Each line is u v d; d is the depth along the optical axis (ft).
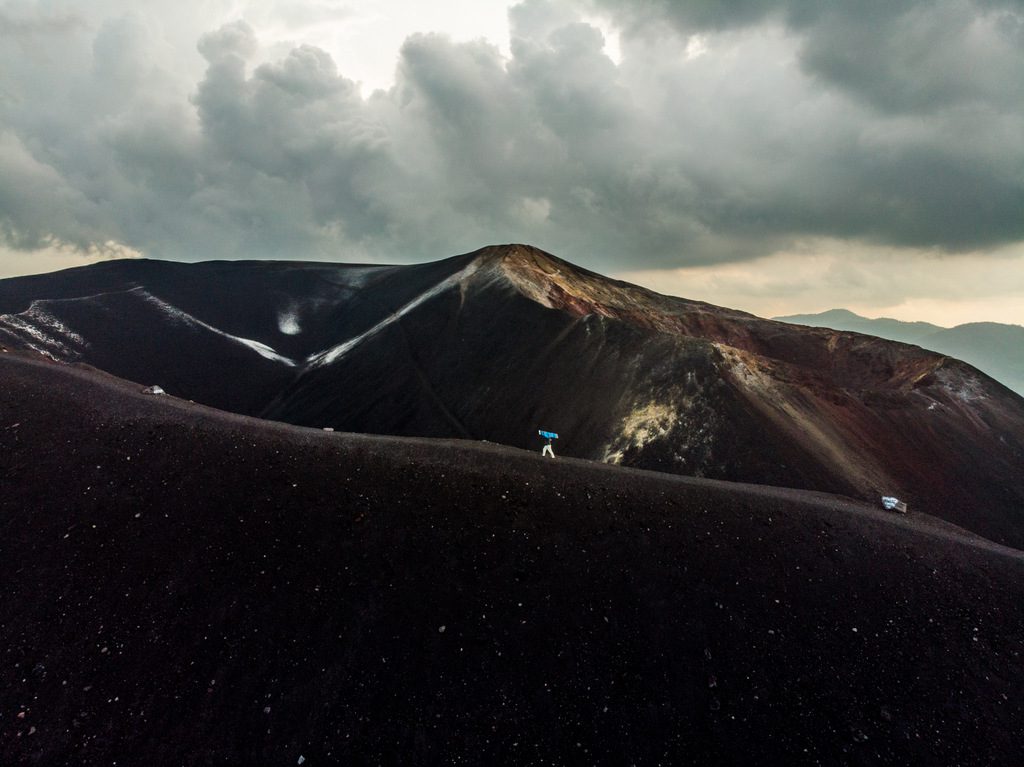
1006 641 35.55
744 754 28.32
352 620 32.96
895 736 29.37
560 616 34.55
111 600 32.14
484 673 31.09
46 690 27.71
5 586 31.86
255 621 32.17
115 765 25.54
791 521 44.21
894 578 39.68
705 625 34.78
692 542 40.70
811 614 36.14
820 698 31.04
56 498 37.70
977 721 30.53
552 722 29.22
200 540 36.32
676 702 30.53
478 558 37.70
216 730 27.32
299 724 27.99
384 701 29.35
